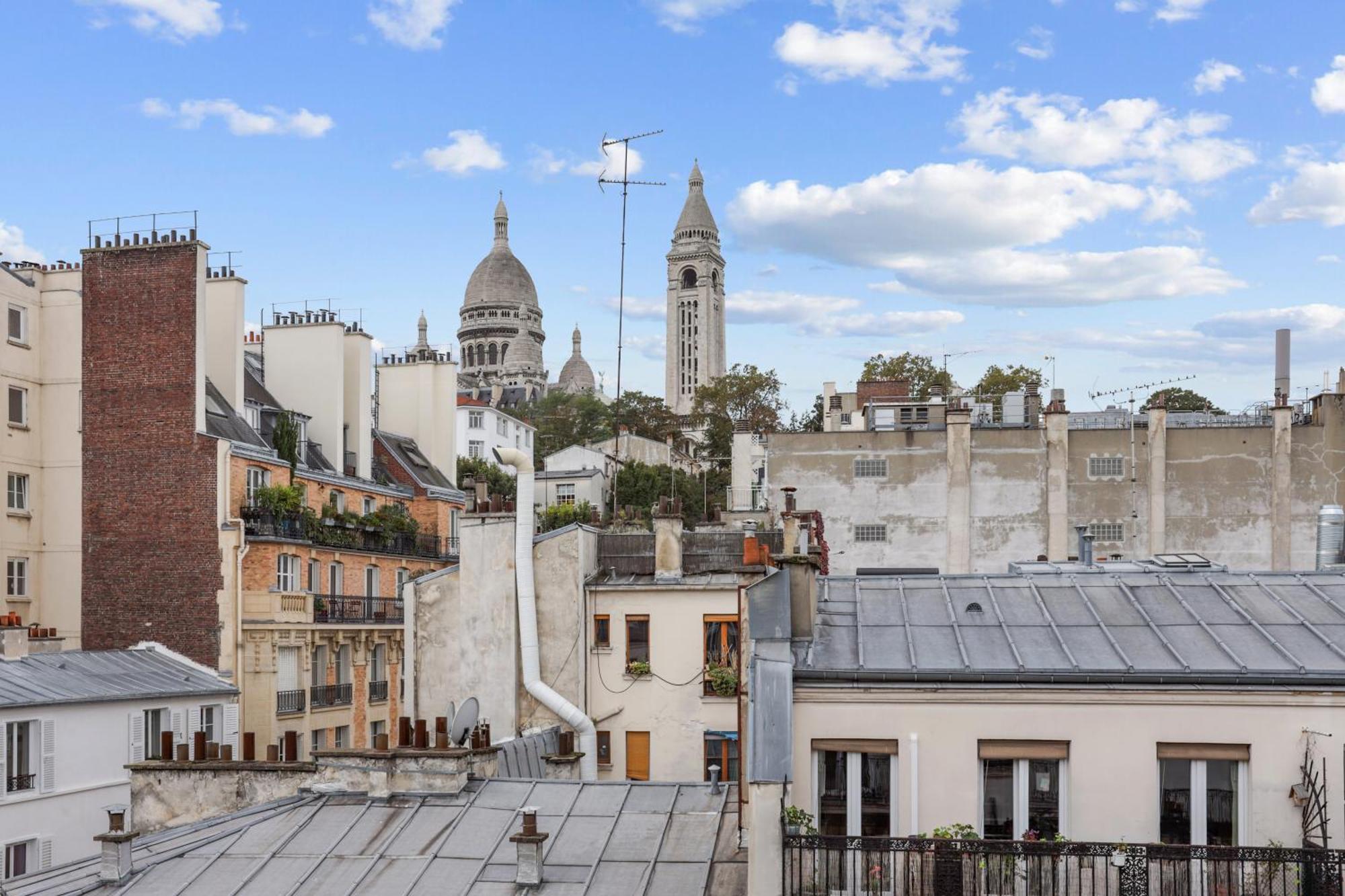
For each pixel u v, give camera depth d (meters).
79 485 61.16
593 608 41.94
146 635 56.91
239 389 63.44
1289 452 79.31
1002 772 21.52
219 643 55.97
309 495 65.19
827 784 21.73
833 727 21.66
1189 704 21.08
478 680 40.44
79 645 59.75
